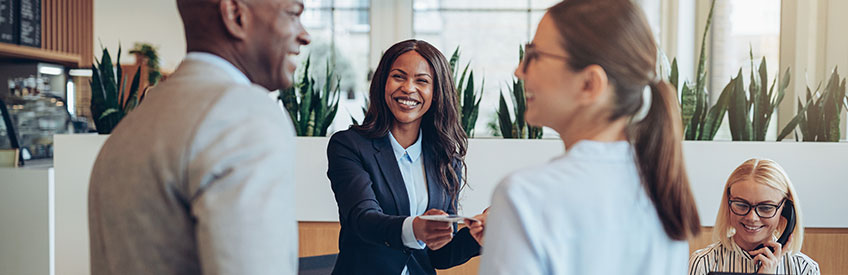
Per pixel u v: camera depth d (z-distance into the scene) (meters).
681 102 2.58
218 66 0.89
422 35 5.53
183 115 0.81
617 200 0.75
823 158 2.35
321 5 5.51
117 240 0.84
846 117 3.52
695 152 2.36
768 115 2.63
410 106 1.63
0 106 3.04
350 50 5.53
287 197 0.81
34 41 4.09
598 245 0.74
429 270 1.67
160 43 5.76
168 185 0.80
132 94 2.75
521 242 0.72
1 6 3.82
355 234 1.63
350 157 1.63
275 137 0.81
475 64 5.51
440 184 1.74
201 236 0.76
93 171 0.91
